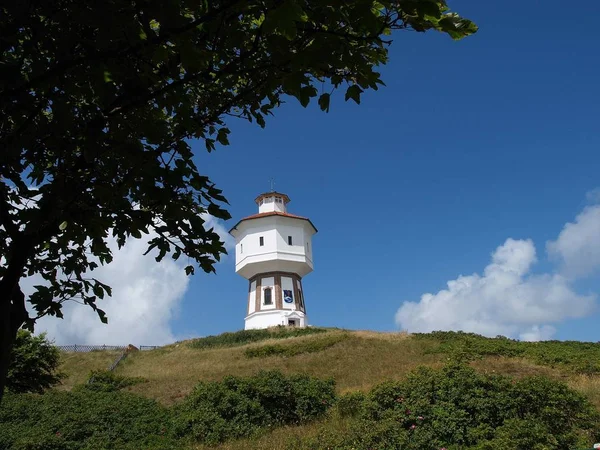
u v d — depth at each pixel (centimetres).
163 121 471
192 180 433
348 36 352
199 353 3981
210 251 459
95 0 316
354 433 1177
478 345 2761
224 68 412
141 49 355
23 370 2200
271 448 1309
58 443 1442
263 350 3512
